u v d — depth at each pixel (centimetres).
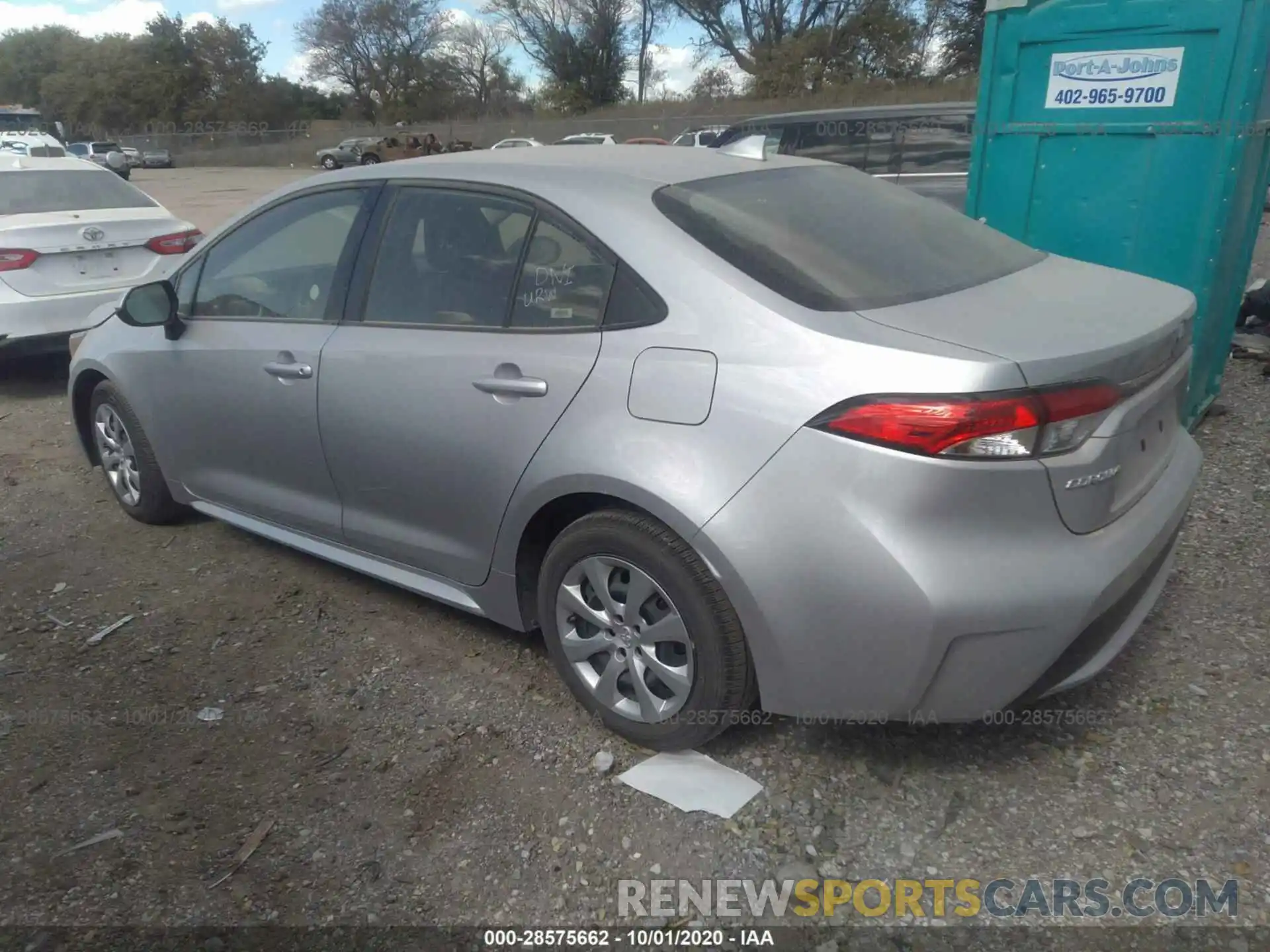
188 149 5681
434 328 310
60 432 612
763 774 275
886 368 227
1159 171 458
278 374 349
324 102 7244
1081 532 238
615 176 296
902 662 232
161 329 404
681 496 247
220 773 284
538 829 257
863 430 227
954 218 334
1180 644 327
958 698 237
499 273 299
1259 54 422
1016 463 222
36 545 445
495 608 314
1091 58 468
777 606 241
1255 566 373
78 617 379
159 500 444
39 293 653
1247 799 257
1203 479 454
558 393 274
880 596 228
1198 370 471
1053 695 300
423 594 336
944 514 223
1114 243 480
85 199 713
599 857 248
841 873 241
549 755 287
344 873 245
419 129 4834
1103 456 235
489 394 289
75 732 305
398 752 290
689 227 271
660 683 278
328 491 352
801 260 265
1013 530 226
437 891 239
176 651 351
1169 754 275
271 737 300
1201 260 455
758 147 338
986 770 273
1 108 3641
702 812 261
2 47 8362
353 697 319
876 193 333
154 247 711
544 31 5406
